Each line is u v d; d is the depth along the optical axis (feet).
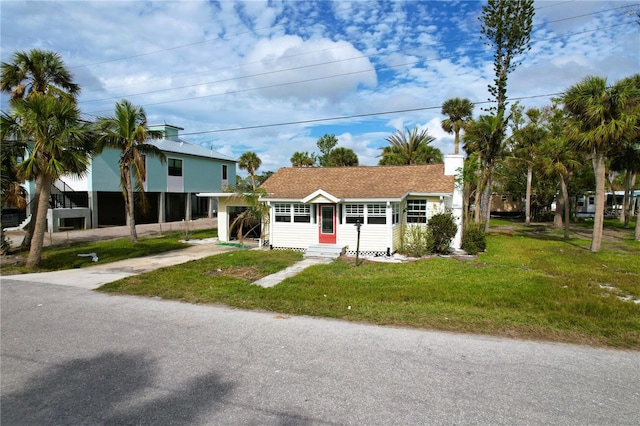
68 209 82.74
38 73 53.57
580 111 53.98
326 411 12.58
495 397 13.51
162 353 17.51
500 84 75.92
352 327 21.22
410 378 14.96
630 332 20.26
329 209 55.21
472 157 65.77
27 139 46.62
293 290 30.17
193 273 37.88
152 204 112.37
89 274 38.45
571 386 14.37
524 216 151.33
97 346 18.44
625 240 72.38
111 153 92.43
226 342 18.90
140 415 12.35
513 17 71.10
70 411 12.65
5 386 14.44
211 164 123.75
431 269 40.98
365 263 45.52
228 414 12.41
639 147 80.94
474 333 20.24
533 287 31.14
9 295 29.12
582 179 116.57
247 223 68.33
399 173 63.26
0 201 49.96
